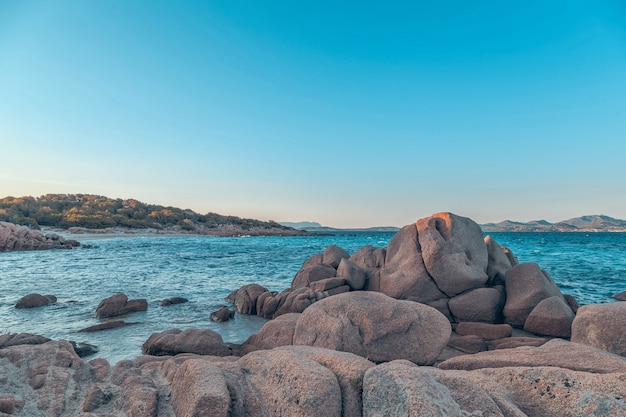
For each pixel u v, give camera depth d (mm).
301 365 5262
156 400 5531
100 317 15711
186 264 37250
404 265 16922
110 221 102375
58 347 7914
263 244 80062
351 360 5461
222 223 151750
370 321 9648
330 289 17109
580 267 34750
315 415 4438
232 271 32250
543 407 4797
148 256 45812
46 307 17484
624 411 4141
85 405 5680
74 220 93500
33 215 90000
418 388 4156
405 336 9461
